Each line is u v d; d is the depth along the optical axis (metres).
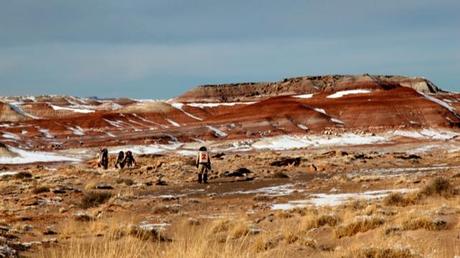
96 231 39.25
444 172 93.12
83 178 101.25
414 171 104.31
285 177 97.94
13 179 103.06
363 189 70.50
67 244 32.41
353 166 123.94
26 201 63.31
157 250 26.80
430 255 26.47
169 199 65.69
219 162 141.25
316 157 151.75
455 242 29.86
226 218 43.38
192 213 53.09
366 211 43.44
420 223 34.50
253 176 99.19
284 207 54.88
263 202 61.03
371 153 165.75
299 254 29.59
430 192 53.88
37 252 30.02
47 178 101.06
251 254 26.61
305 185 81.31
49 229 42.22
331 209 48.66
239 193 73.12
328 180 85.19
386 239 31.25
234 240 34.06
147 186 85.88
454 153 160.75
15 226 42.62
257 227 40.03
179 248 22.94
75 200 66.25
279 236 35.00
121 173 110.06
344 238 34.75
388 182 75.38
